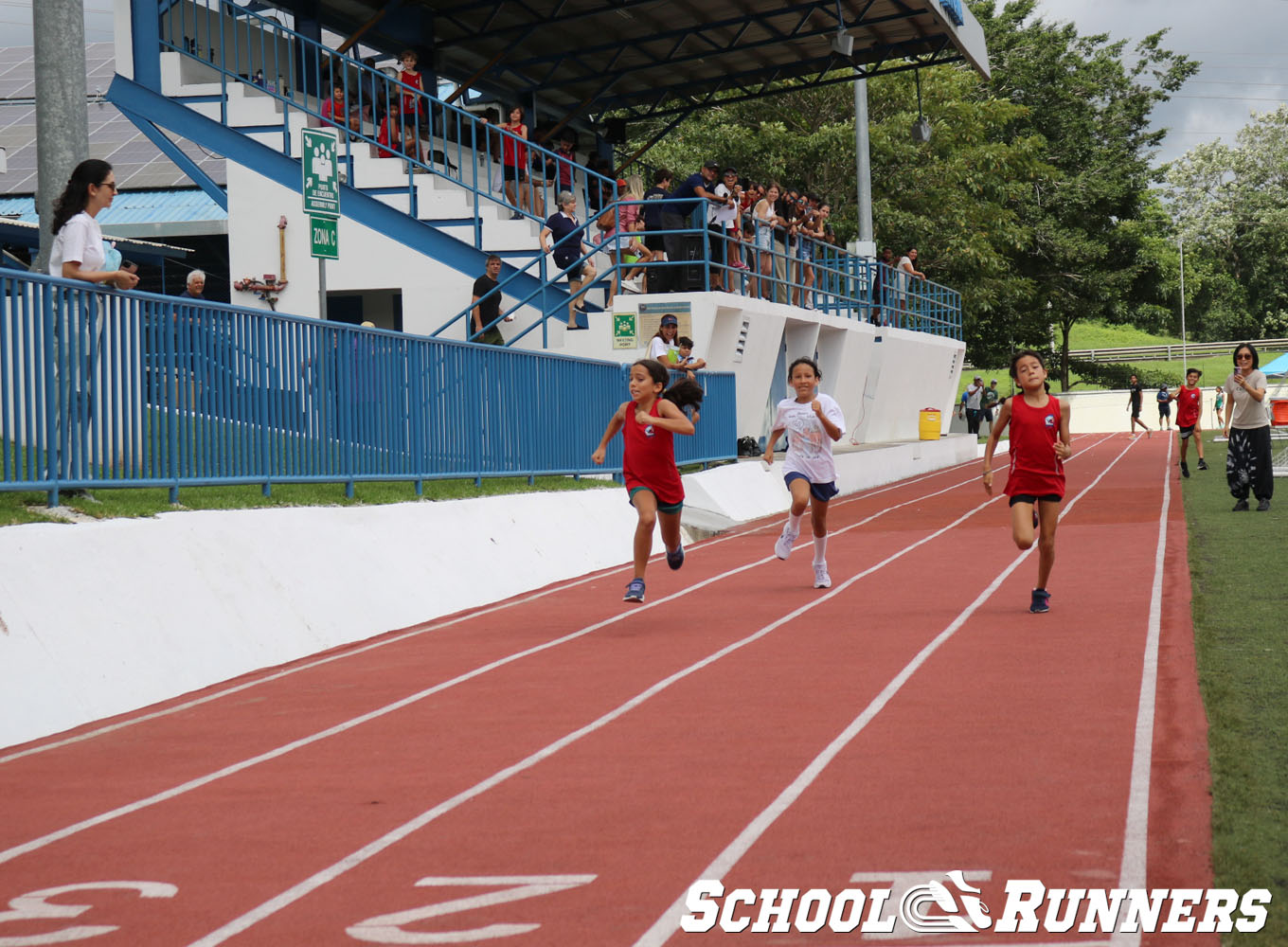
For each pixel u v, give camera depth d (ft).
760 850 15.94
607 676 27.96
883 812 17.28
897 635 31.14
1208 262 334.24
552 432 53.83
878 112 152.05
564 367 55.26
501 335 68.44
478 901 14.62
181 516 31.32
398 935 13.70
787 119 149.69
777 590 40.83
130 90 70.28
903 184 150.92
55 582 26.35
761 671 27.58
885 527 61.26
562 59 89.76
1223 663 25.44
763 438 90.89
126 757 22.77
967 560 46.42
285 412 36.91
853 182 151.33
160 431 31.89
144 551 29.25
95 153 99.35
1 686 23.98
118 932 14.11
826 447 39.70
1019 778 18.53
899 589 39.58
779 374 93.76
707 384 70.08
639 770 20.10
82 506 29.35
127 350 30.78
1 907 15.01
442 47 84.74
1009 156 162.50
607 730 22.94
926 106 151.64
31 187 91.91
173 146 70.59
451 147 80.74
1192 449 128.67
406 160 71.00
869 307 109.29
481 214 70.59
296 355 37.45
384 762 21.48
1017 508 32.96
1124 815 16.57
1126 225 210.38
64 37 35.47
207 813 18.92
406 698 26.86
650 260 74.02
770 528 62.39
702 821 17.26
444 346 45.47
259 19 70.18
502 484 50.16
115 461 30.35
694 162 141.18
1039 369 33.24
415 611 37.86
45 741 24.27
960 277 164.45
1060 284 204.03
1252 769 18.22
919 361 122.21
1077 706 22.88
